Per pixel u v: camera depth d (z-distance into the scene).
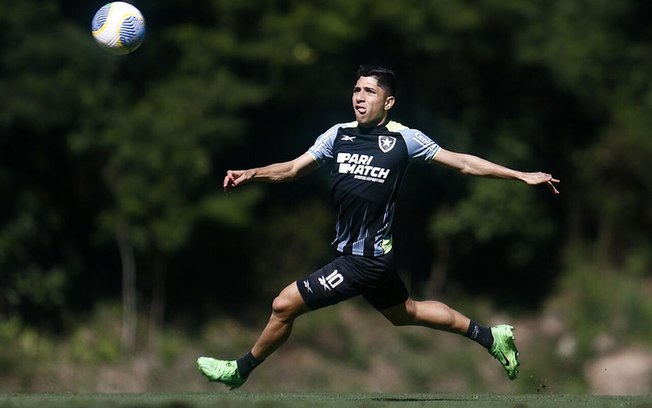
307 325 75.75
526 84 83.44
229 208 71.44
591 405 24.95
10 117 66.06
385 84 25.59
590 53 82.88
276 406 24.73
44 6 68.38
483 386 74.56
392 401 25.89
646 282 84.12
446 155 25.64
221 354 72.88
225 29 75.75
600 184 85.31
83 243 74.31
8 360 67.00
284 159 80.00
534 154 83.88
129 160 68.75
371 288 25.81
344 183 25.48
